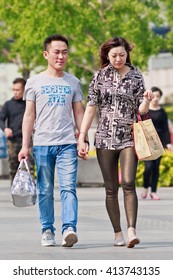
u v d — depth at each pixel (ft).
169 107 260.42
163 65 262.06
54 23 137.69
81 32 140.67
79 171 106.42
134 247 52.44
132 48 52.37
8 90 229.25
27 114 53.21
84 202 83.46
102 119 52.47
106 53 52.37
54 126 52.75
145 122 51.93
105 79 52.29
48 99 52.65
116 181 53.06
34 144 53.06
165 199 88.63
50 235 53.16
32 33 139.44
